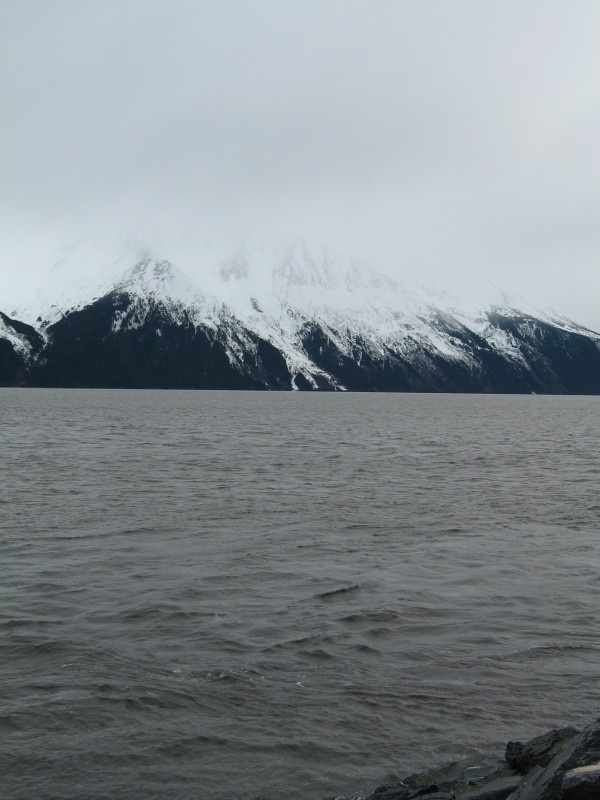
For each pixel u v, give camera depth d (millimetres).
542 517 37375
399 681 17016
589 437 99750
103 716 15297
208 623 20812
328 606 22453
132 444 78562
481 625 20781
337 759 13852
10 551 28781
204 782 13117
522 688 16672
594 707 15805
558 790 10500
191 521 35438
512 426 125625
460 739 14516
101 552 28875
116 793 12773
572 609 22219
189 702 15945
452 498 43281
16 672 17359
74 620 20922
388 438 92938
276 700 16062
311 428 111875
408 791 12211
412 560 28188
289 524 35062
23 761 13633
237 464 60250
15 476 50375
